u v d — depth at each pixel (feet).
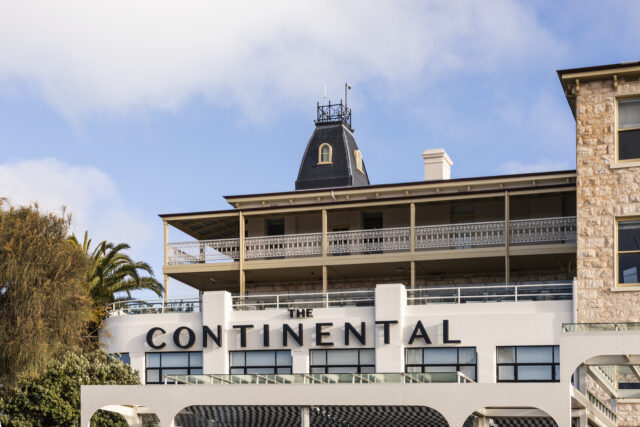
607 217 101.76
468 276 132.36
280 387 83.05
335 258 127.13
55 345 99.14
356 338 110.42
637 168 101.35
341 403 80.79
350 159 169.58
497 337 105.09
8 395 104.12
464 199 123.75
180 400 85.46
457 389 77.66
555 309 103.40
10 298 96.68
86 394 87.25
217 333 114.93
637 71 101.30
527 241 119.75
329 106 174.50
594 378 92.99
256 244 132.67
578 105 104.53
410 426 90.07
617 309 99.76
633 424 99.04
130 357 118.52
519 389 75.87
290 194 138.72
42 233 101.65
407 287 135.23
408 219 134.31
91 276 132.77
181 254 134.62
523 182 127.54
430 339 107.34
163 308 119.55
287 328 112.88
